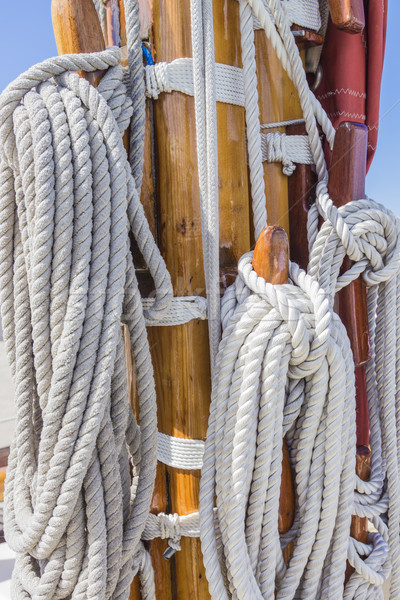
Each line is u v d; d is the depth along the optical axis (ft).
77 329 3.18
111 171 3.29
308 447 3.72
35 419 3.71
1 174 3.55
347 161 4.14
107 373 3.18
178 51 3.86
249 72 3.95
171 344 3.99
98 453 3.29
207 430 3.74
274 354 3.48
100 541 3.22
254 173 4.03
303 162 4.41
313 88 4.87
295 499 3.96
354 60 4.59
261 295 3.59
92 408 3.15
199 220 3.94
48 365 3.32
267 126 4.29
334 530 3.85
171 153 3.91
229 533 3.49
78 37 3.58
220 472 3.59
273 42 4.04
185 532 3.97
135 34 3.72
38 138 3.24
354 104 4.64
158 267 3.59
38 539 3.24
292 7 4.23
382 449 4.50
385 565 4.41
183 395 3.96
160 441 4.11
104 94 3.49
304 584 3.81
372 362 4.58
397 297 4.41
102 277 3.24
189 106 3.89
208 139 3.71
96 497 3.24
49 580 3.23
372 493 4.35
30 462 3.61
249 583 3.48
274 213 4.36
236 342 3.59
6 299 3.61
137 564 3.94
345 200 4.20
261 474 3.55
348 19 3.99
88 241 3.24
